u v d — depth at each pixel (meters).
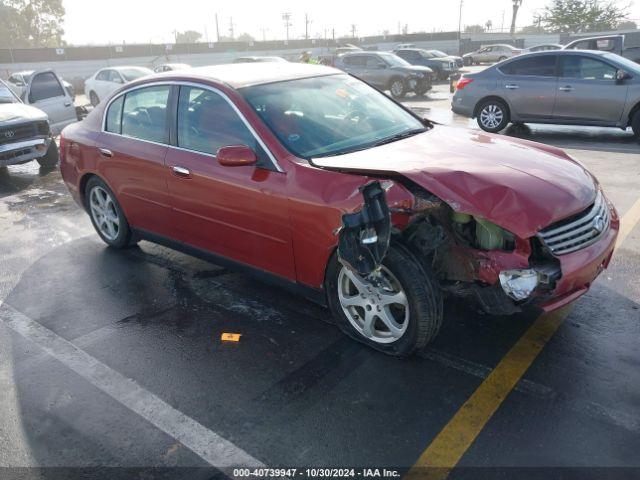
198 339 3.64
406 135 3.95
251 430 2.76
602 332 3.45
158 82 4.34
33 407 3.04
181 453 2.64
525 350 3.30
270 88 3.93
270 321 3.83
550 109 10.09
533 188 2.95
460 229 3.06
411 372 3.14
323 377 3.15
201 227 4.05
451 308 3.80
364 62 19.52
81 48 35.09
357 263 2.88
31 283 4.66
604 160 8.00
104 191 5.08
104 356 3.50
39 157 8.82
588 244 3.03
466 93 10.97
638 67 9.49
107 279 4.66
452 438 2.63
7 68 32.47
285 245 3.49
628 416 2.71
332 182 3.18
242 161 3.38
